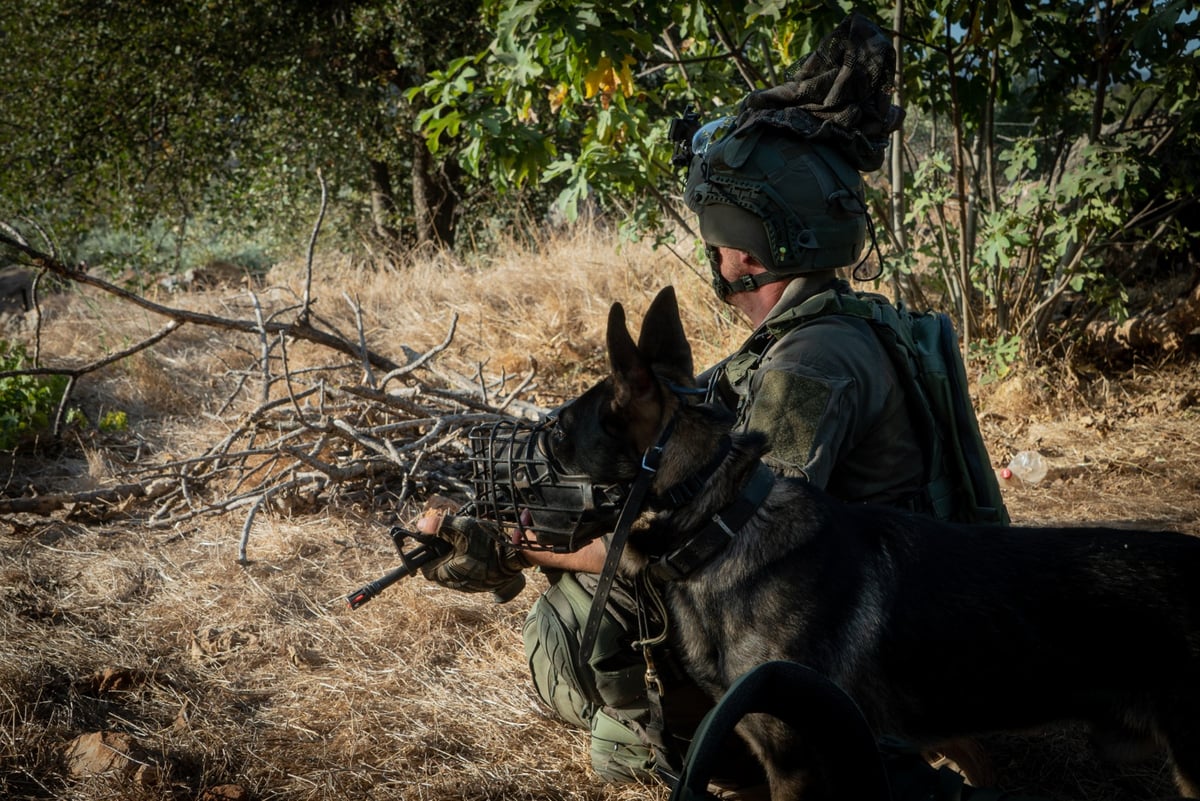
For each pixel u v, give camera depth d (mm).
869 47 2295
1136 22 5402
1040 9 5562
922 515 2072
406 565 2334
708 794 1407
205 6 11203
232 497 4566
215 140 11898
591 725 2703
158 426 6090
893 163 6203
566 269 8250
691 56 6180
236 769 2777
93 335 7672
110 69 11352
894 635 1898
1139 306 7000
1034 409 6016
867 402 2191
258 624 3637
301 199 12602
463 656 3449
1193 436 5492
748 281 2408
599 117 5480
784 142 2301
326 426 4746
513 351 7055
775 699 1490
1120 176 5457
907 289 6746
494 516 2100
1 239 3859
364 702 3121
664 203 6312
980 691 1925
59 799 2615
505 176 5586
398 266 10758
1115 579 1893
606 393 1996
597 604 1970
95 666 3285
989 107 5980
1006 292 6551
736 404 2514
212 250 14227
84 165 11531
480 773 2756
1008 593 1911
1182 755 1849
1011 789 2684
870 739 1520
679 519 1961
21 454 5469
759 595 1905
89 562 4129
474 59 5355
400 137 12031
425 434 5160
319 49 11492
